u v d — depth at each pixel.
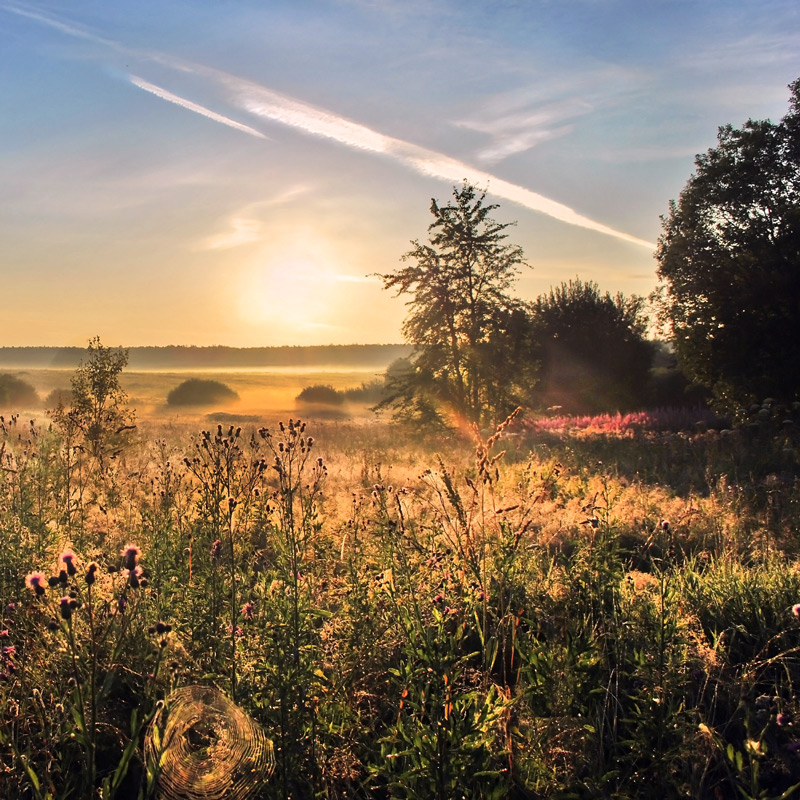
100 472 7.41
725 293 24.44
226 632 3.60
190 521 5.17
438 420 26.34
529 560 5.06
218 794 2.50
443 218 26.75
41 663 3.35
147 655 3.52
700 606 4.75
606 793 3.01
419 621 3.49
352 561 4.48
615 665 3.79
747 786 3.07
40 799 2.57
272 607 3.48
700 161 25.83
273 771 2.77
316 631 3.53
